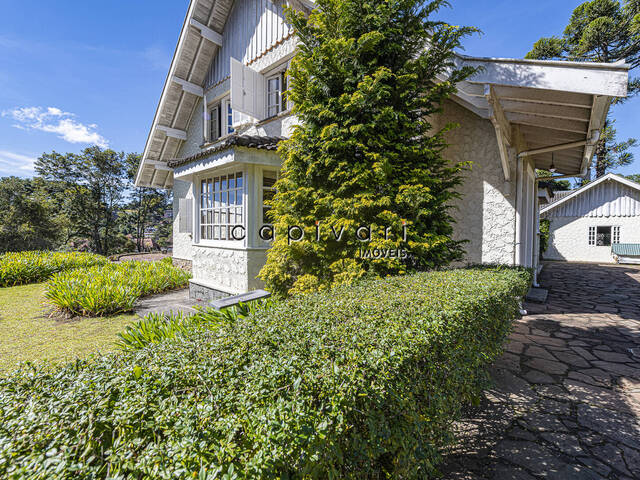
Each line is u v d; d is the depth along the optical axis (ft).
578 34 57.67
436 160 16.38
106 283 22.29
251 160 19.39
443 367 6.75
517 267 19.33
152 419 4.24
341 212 14.90
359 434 4.52
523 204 24.61
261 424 3.80
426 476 5.94
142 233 142.51
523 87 14.79
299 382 4.43
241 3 30.68
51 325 17.65
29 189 116.16
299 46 16.14
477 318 8.75
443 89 15.72
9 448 3.69
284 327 6.77
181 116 37.73
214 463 3.60
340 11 15.05
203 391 4.65
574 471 7.23
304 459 3.75
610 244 60.29
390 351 5.46
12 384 5.18
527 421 9.28
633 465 7.43
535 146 24.40
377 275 14.07
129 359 5.93
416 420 5.46
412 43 15.55
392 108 14.73
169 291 28.63
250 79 27.14
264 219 20.97
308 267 16.19
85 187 114.83
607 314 21.93
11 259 33.50
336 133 14.80
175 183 41.37
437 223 16.10
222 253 22.29
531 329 18.37
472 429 8.89
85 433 4.02
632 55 53.21
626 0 50.26
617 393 10.94
